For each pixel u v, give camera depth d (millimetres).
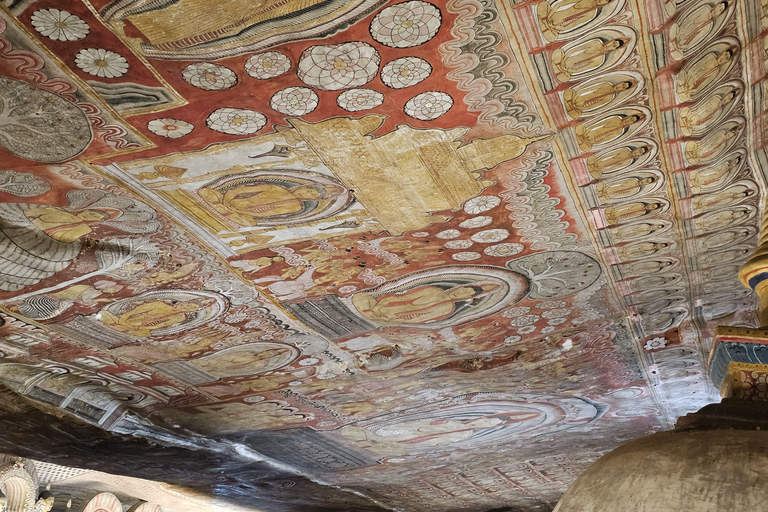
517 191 4973
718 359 2738
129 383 8008
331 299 6582
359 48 3447
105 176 4422
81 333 6555
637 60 3756
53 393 7695
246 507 16594
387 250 5750
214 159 4305
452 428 11562
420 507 17766
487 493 16781
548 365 8906
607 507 2217
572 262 6266
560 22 3398
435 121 4094
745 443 2234
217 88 3652
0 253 4969
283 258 5727
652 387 10117
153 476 11797
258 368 8008
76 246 5176
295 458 12344
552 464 14570
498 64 3682
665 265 6473
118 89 3625
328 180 4617
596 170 4773
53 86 3586
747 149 4641
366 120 4027
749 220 5609
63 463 9883
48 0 3016
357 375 8609
